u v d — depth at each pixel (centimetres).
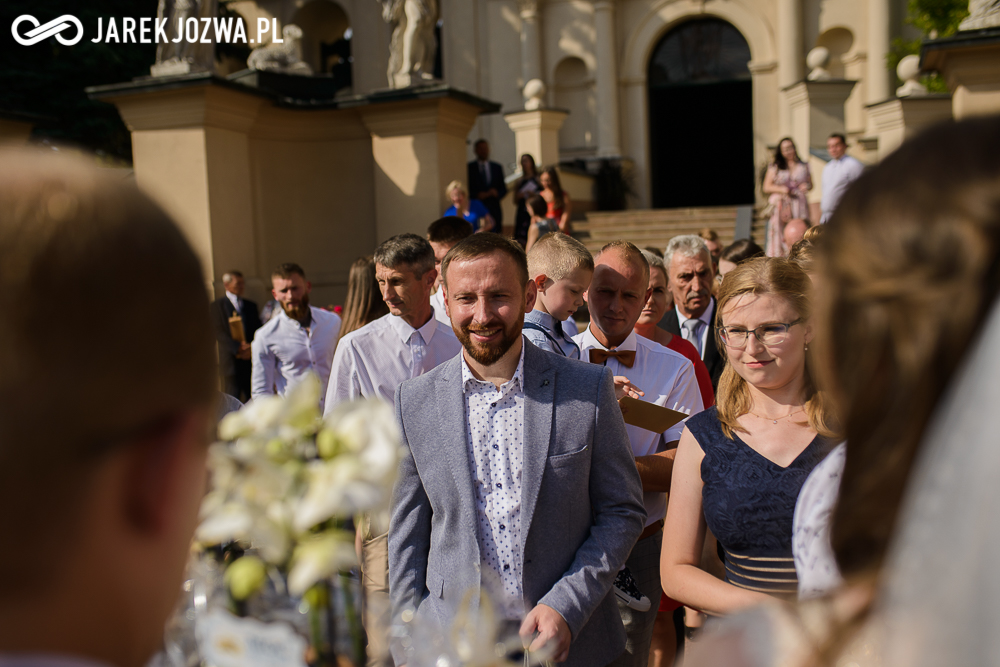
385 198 1104
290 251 1120
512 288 243
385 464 99
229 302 874
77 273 62
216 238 992
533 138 1633
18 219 62
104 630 68
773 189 1177
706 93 2152
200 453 73
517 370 249
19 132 1062
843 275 75
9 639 65
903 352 71
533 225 1141
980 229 68
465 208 1046
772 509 210
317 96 1164
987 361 66
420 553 248
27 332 60
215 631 108
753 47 1980
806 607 80
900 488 72
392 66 1125
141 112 990
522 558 237
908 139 77
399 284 373
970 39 691
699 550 231
